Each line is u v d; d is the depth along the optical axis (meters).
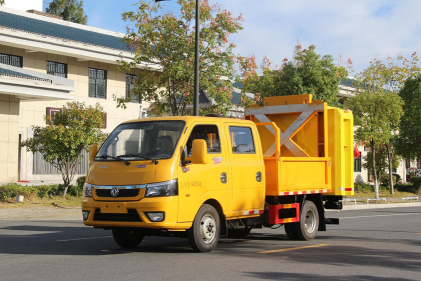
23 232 12.19
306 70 26.86
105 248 9.46
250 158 9.53
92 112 21.31
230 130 9.27
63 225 14.14
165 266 7.35
